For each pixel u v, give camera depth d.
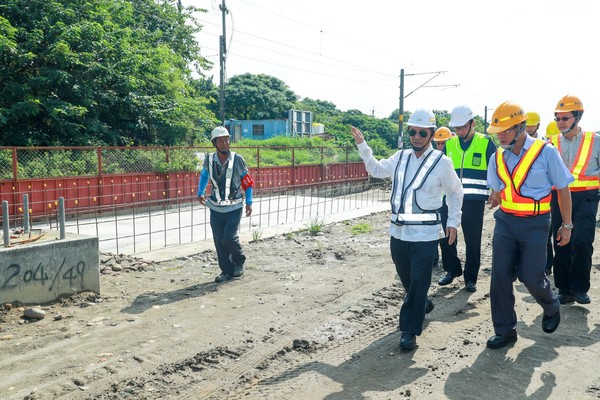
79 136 17.77
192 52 27.70
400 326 4.40
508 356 4.19
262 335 4.75
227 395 3.62
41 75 16.97
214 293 6.16
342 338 4.68
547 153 4.09
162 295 6.08
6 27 16.36
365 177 24.20
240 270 6.92
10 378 3.87
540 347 4.36
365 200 17.80
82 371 3.97
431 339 4.60
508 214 4.26
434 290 6.17
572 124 5.39
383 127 65.25
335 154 23.91
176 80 22.73
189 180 16.75
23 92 16.58
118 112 19.92
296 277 6.89
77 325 5.02
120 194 13.93
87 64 17.81
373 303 5.72
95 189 14.23
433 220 4.22
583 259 5.42
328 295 6.03
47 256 5.55
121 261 7.62
